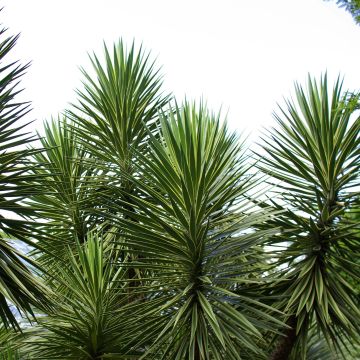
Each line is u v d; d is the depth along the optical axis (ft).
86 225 14.61
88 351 12.28
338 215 12.17
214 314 10.29
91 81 15.87
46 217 14.56
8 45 10.39
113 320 12.33
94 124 15.43
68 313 12.75
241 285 12.93
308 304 11.53
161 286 11.29
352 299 12.03
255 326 11.14
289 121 13.23
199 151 11.02
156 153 11.14
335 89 12.91
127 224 11.14
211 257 11.19
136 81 15.62
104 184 14.39
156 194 11.24
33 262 10.50
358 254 11.92
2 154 10.23
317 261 12.11
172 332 10.52
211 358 11.73
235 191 11.44
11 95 10.27
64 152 15.40
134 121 15.11
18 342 12.51
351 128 12.32
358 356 12.84
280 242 12.39
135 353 12.04
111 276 13.64
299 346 12.32
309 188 12.66
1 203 10.19
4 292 9.43
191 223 10.79
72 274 12.48
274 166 12.89
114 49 15.85
